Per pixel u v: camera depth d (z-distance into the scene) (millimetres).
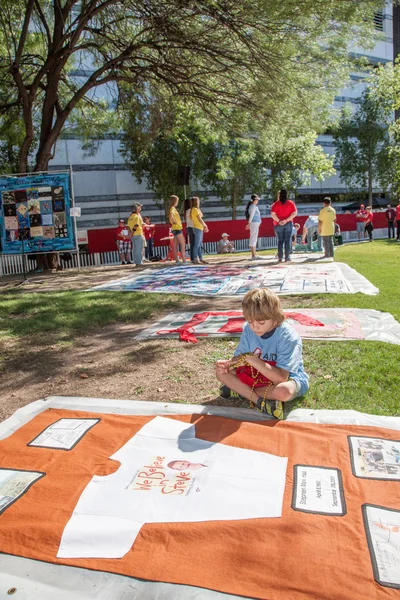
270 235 24672
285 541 2309
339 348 5176
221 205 29578
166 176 24109
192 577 2150
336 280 9352
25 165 15133
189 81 14062
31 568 2273
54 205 12969
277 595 2027
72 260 19609
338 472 2852
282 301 7762
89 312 7770
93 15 13203
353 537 2305
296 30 12352
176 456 3137
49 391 4625
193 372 4840
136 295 9117
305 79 13555
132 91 17000
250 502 2611
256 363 3631
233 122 15297
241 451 3146
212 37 12742
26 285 11570
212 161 24969
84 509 2641
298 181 29281
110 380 4797
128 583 2150
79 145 25609
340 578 2080
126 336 6438
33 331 6793
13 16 14758
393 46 35406
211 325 6504
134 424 3641
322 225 13352
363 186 32938
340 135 31797
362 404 3855
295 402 3953
